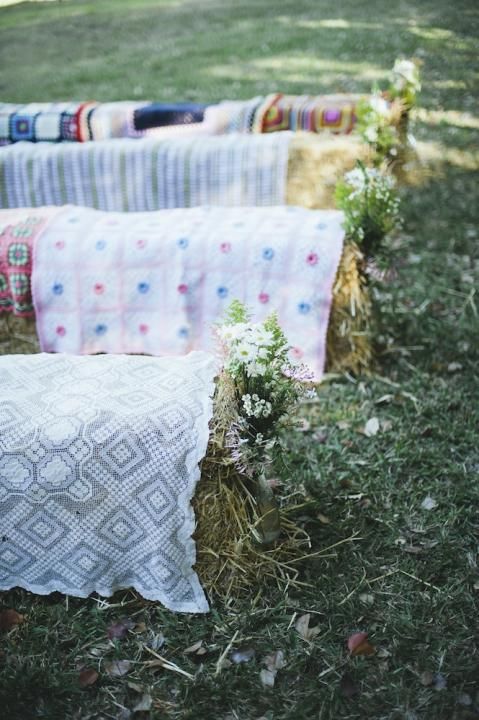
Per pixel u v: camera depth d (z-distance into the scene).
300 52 7.99
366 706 2.18
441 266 4.57
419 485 2.94
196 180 4.51
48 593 2.51
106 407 2.40
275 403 2.36
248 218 3.65
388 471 3.02
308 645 2.35
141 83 7.50
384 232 3.48
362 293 3.54
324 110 4.71
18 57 8.53
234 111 4.84
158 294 3.53
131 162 4.53
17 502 2.35
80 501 2.34
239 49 8.21
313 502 2.81
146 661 2.33
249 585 2.52
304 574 2.58
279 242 3.44
